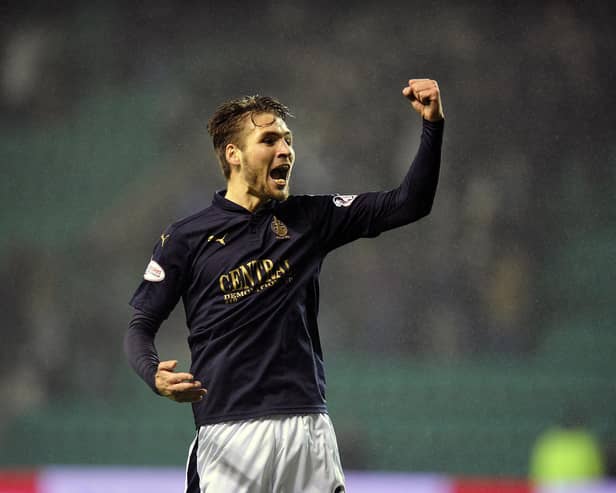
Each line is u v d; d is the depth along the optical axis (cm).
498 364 4819
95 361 5156
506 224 5169
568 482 2728
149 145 5738
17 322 5294
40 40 5978
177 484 3025
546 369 4759
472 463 4331
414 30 5612
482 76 5472
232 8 5778
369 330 4997
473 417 4541
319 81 5638
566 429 4431
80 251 5497
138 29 5894
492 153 5359
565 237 5144
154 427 4688
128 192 5653
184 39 5847
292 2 5756
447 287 5041
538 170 5312
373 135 5516
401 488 2772
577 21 5469
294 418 1103
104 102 5888
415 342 4962
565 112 5372
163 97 5809
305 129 5556
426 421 4569
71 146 5828
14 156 5850
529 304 4972
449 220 5188
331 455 1116
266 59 5734
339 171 5475
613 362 4753
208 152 5678
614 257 5038
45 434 4828
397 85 5566
